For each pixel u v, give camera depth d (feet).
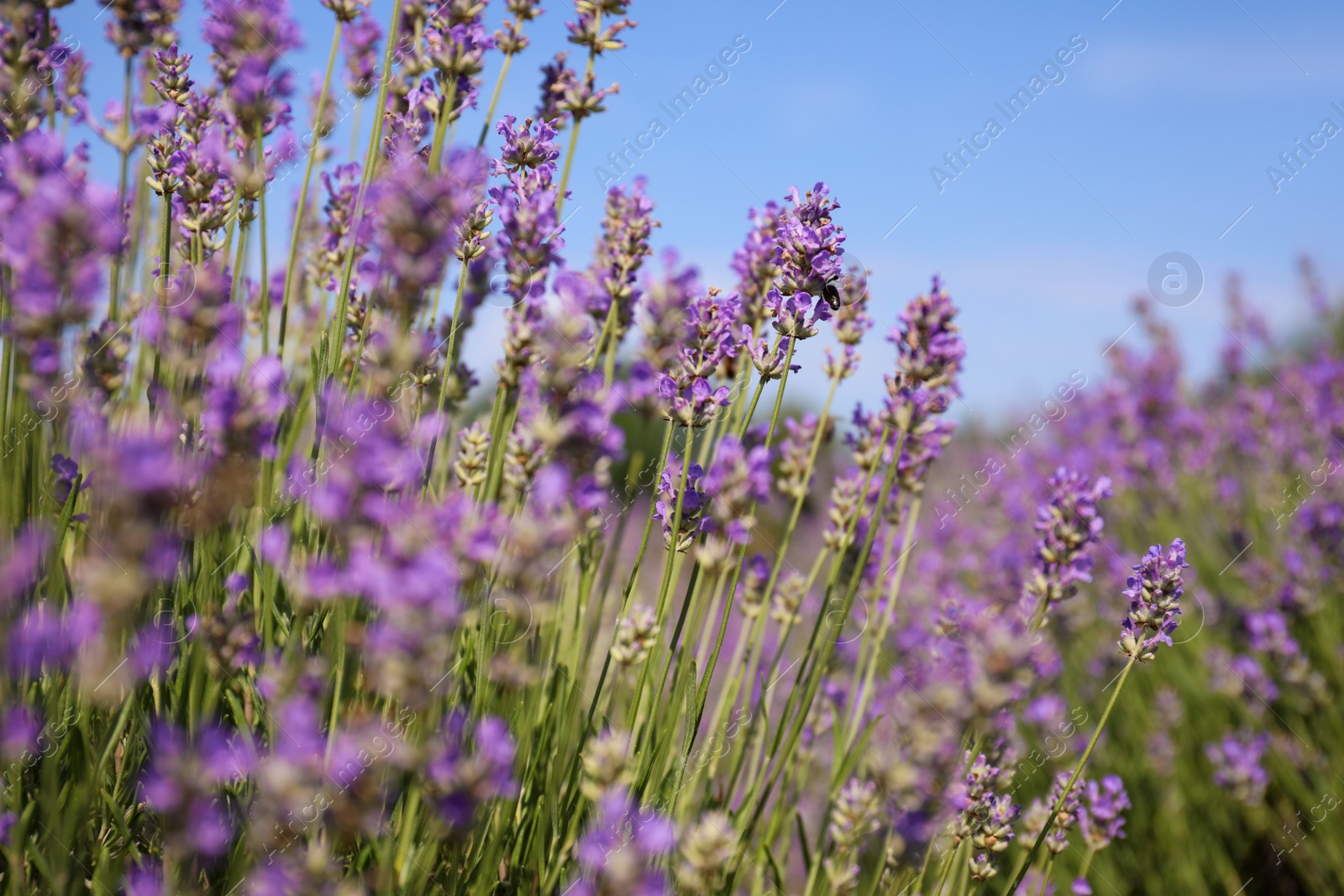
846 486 2.64
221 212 2.39
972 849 2.43
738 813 2.38
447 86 2.35
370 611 1.99
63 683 2.09
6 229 1.89
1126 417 5.29
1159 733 3.46
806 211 2.34
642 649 2.30
